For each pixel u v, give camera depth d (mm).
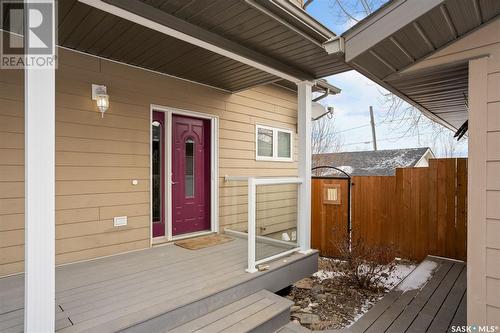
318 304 3572
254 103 5555
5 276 2973
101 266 3271
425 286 3561
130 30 2953
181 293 2588
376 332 2625
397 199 5098
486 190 2166
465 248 4492
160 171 4316
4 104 2988
